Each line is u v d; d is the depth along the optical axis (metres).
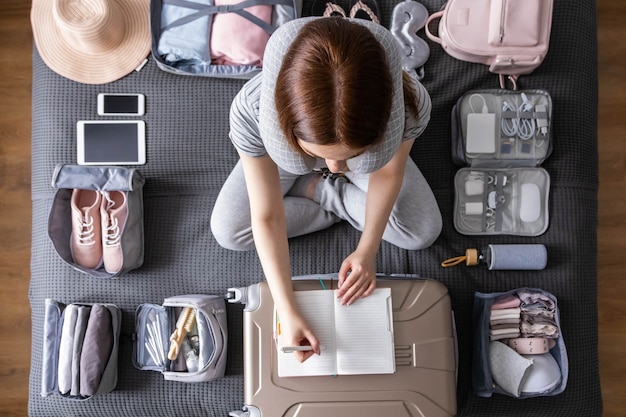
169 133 1.66
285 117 0.78
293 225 1.56
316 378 1.34
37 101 1.67
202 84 1.66
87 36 1.58
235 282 1.61
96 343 1.51
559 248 1.62
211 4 1.60
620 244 1.91
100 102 1.65
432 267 1.61
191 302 1.49
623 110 1.94
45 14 1.67
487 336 1.53
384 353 1.32
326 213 1.60
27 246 1.91
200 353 1.52
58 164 1.61
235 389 1.58
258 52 1.59
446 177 1.65
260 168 1.12
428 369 1.35
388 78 0.76
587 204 1.64
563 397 1.57
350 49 0.72
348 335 1.32
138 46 1.67
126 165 1.65
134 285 1.62
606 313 1.89
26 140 1.93
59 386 1.52
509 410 1.57
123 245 1.55
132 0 1.67
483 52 1.59
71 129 1.65
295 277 1.44
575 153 1.64
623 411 1.85
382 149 0.91
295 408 1.34
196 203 1.65
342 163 0.98
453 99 1.66
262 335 1.36
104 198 1.59
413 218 1.50
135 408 1.59
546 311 1.53
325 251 1.62
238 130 1.04
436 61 1.67
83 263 1.59
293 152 0.89
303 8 1.70
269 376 1.35
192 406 1.59
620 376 1.86
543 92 1.62
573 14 1.66
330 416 1.33
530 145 1.60
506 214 1.63
